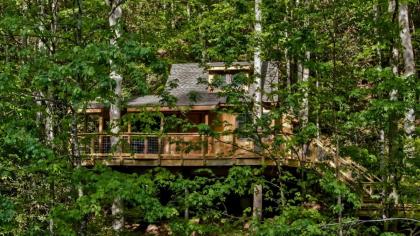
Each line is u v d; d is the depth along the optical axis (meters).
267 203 18.19
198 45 11.44
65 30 9.40
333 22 9.16
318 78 9.32
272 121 11.08
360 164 10.10
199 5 23.86
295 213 8.65
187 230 8.63
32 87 8.92
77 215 7.47
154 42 9.66
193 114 21.53
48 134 9.30
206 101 21.03
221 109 10.88
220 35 10.83
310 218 8.75
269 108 11.25
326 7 9.05
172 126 10.11
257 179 9.86
